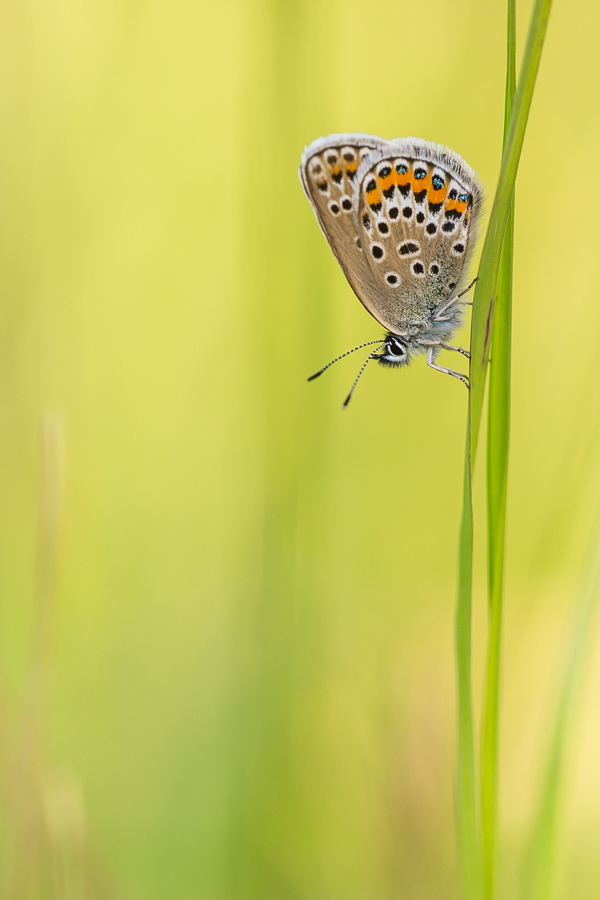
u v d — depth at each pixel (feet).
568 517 1.24
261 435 1.27
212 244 1.39
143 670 1.29
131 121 1.39
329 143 1.24
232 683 1.27
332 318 1.27
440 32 1.35
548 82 1.37
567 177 1.37
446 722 1.26
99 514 1.35
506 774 1.29
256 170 1.28
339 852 1.26
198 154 1.39
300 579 1.28
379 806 1.25
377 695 1.27
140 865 1.26
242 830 1.26
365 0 1.36
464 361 1.35
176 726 1.27
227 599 1.31
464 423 1.35
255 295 1.27
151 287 1.39
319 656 1.28
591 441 1.24
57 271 1.38
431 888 1.25
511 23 1.16
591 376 1.24
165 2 1.39
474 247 1.25
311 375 1.27
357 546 1.32
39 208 1.38
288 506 1.27
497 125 1.35
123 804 1.26
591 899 1.26
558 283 1.37
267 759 1.26
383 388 1.35
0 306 1.36
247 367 1.37
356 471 1.34
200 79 1.39
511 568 1.33
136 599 1.32
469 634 1.17
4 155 1.37
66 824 1.20
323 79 1.27
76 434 1.37
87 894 1.21
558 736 1.19
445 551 1.33
